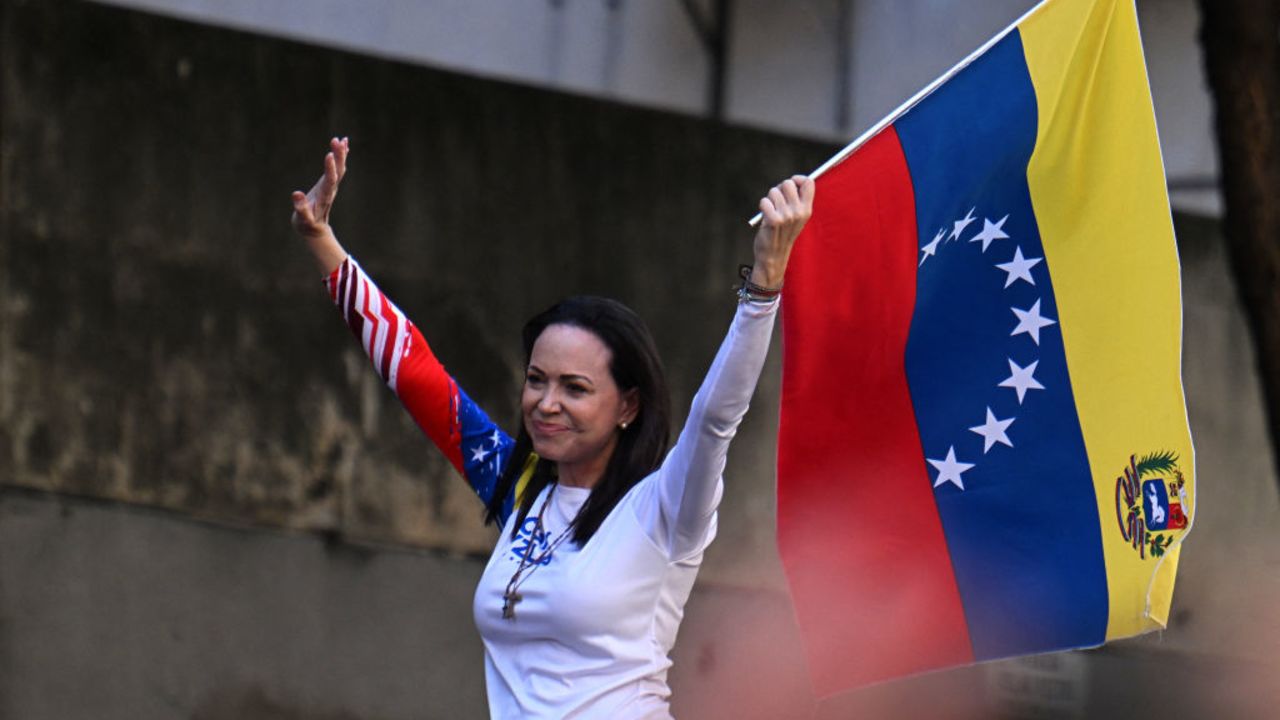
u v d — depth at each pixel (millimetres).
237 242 19266
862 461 7867
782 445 7914
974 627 7699
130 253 19016
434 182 19812
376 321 8086
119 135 19109
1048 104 7988
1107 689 21172
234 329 19172
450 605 19344
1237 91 17922
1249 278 17812
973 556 7727
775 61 24250
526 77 23344
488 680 7012
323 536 19125
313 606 18938
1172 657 21625
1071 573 7613
